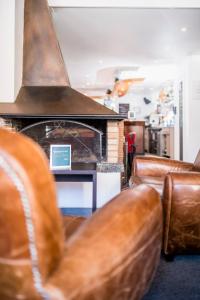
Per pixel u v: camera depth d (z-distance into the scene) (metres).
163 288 1.46
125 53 5.88
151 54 5.97
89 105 2.85
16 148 0.60
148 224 0.96
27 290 0.61
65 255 0.68
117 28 4.41
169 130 7.50
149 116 10.84
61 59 3.08
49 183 0.63
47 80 3.04
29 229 0.58
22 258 0.59
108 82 9.23
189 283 1.52
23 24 3.18
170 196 1.68
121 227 0.84
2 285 0.62
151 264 1.04
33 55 3.05
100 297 0.71
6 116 2.60
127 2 3.40
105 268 0.72
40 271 0.60
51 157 2.42
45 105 2.78
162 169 2.59
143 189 1.15
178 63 6.70
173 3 3.40
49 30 3.08
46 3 3.10
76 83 9.44
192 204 1.68
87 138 3.00
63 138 2.98
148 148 9.84
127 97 11.41
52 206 0.62
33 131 2.93
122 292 0.81
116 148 2.92
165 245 1.75
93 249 0.72
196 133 5.95
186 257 1.86
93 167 2.53
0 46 2.89
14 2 2.91
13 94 2.90
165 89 9.55
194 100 5.94
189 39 4.99
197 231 1.71
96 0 3.39
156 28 4.43
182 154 6.40
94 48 5.51
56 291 0.61
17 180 0.57
